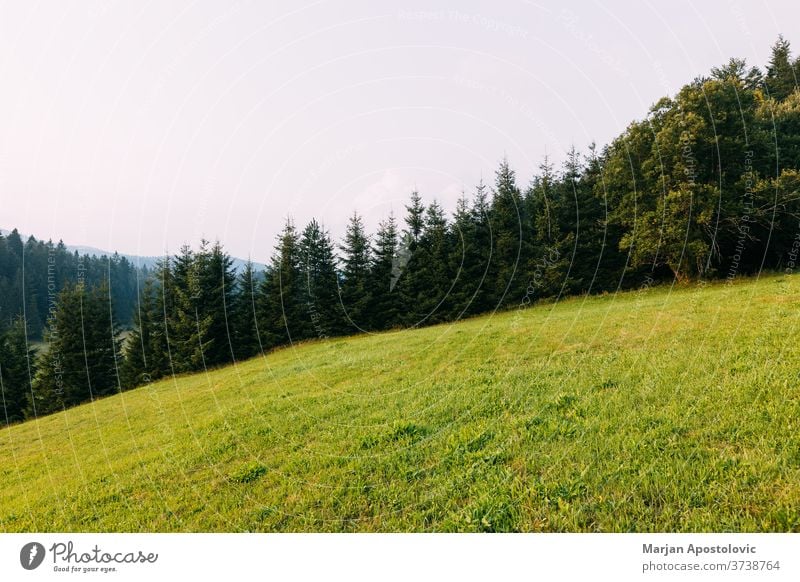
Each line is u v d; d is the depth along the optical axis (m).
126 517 5.97
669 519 3.97
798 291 13.72
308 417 8.99
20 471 10.64
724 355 7.80
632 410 6.20
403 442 6.71
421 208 40.03
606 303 23.38
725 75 36.50
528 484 4.86
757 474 4.17
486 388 8.80
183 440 9.20
